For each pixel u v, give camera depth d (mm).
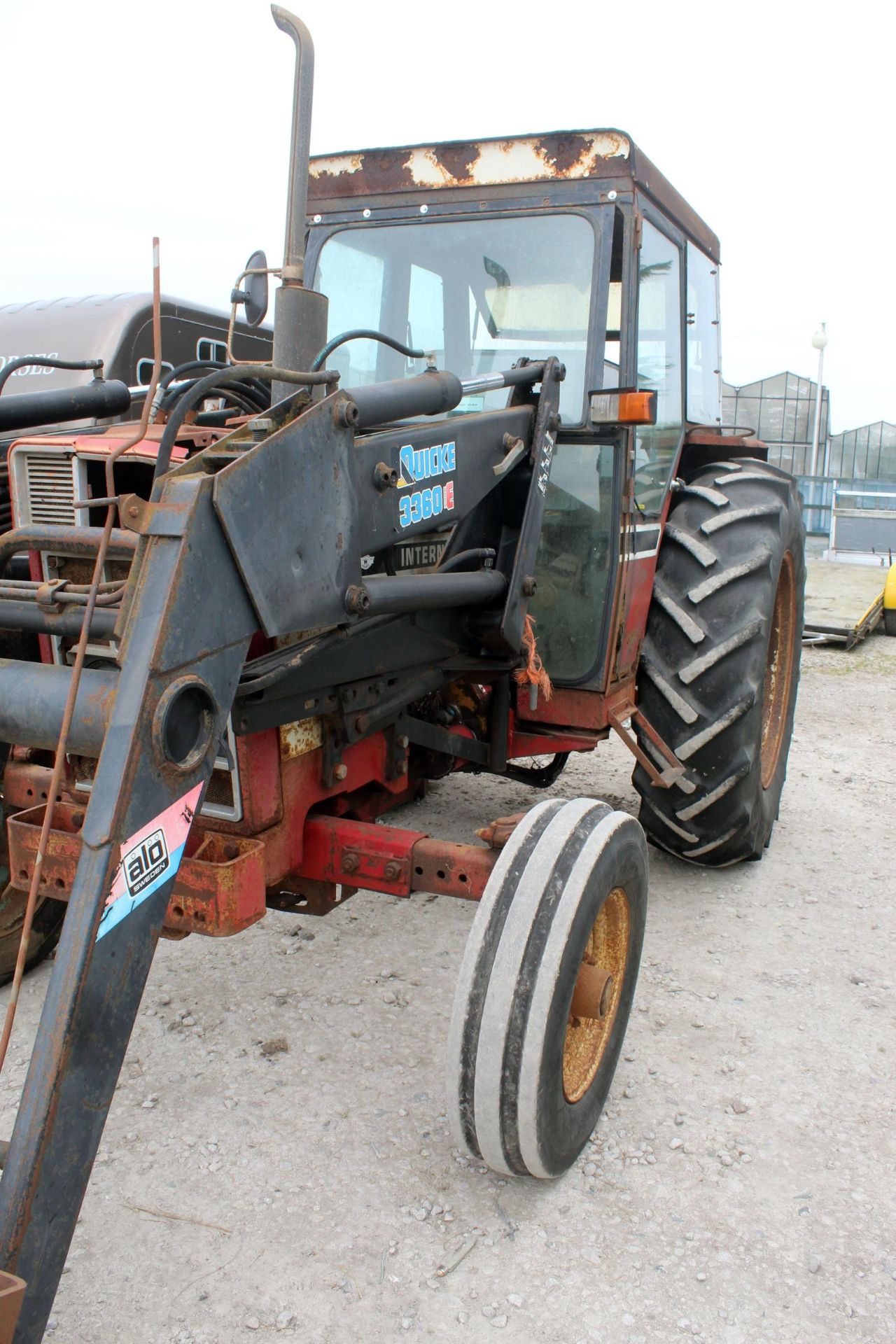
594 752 5566
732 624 3447
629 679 3480
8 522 3383
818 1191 2270
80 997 1414
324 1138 2410
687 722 3430
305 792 2432
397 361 3363
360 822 2514
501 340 3207
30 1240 1357
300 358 2016
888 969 3266
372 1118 2482
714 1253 2086
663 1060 2748
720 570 3533
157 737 1518
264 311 2492
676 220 3629
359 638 2324
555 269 3105
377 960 3250
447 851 2365
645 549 3432
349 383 3453
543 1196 2240
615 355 3207
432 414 2213
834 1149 2408
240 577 1662
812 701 7066
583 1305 1949
